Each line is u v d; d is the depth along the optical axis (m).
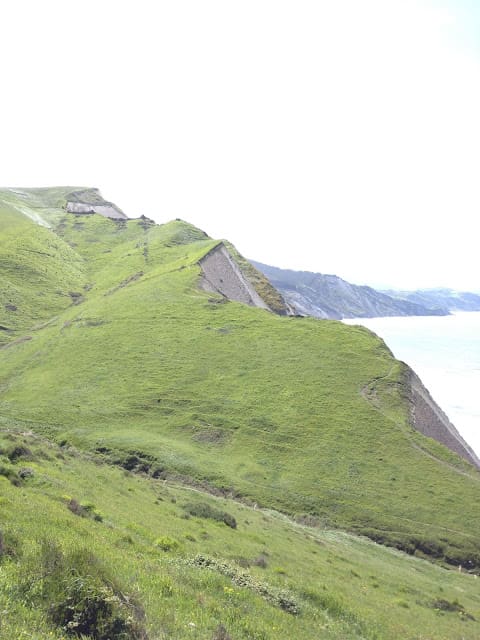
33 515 21.70
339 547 51.88
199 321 124.62
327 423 83.81
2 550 14.29
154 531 30.61
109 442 75.31
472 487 70.56
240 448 77.94
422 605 37.88
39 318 152.62
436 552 59.84
